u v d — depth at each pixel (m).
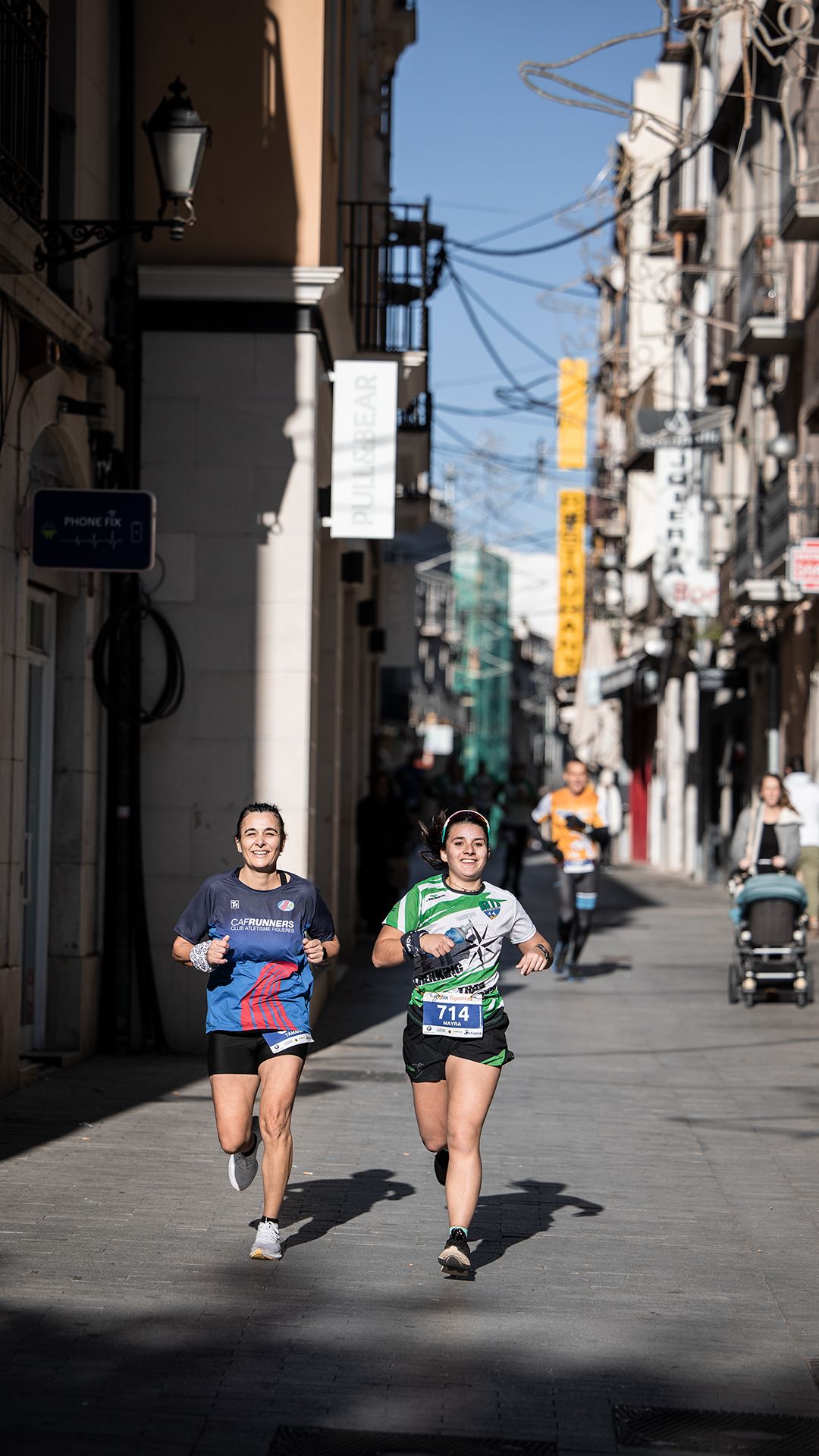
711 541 73.94
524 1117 22.23
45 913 26.25
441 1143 15.02
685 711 85.19
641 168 37.06
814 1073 25.92
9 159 21.30
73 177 25.84
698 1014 32.56
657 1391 11.95
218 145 28.39
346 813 43.09
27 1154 19.08
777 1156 20.16
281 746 27.81
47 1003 26.33
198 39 28.41
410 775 72.00
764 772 64.69
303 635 27.89
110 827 27.44
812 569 48.09
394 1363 12.34
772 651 62.16
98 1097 22.91
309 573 28.02
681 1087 24.72
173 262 28.30
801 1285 14.71
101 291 27.42
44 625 25.89
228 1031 15.28
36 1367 12.01
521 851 60.50
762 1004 34.22
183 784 27.81
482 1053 14.59
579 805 38.62
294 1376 11.99
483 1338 12.99
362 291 38.38
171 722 27.88
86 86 26.44
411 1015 14.95
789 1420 11.45
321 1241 15.65
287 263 28.27
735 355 63.78
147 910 27.69
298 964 15.34
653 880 78.81
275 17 28.48
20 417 23.28
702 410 68.44
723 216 70.94
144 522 24.11
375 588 58.53
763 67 57.75
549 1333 13.16
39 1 24.31
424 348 37.91
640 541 97.25
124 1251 15.09
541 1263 15.20
